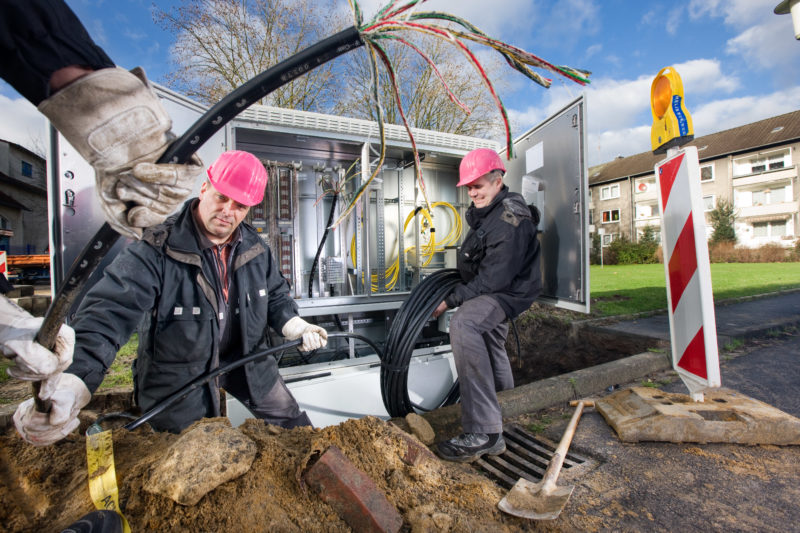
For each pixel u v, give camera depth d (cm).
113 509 99
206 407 178
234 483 110
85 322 136
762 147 2498
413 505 124
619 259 2355
